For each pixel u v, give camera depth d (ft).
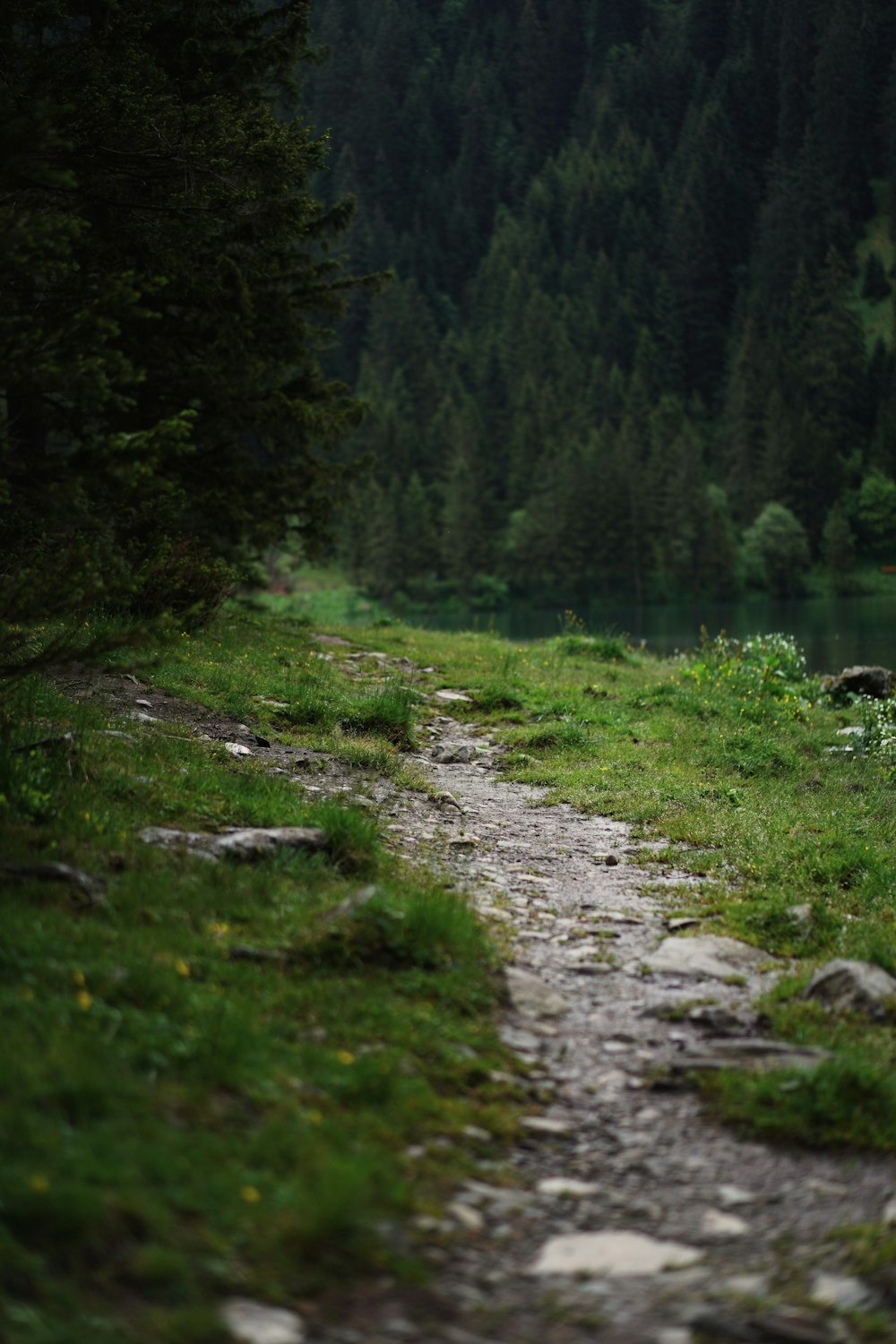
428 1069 15.57
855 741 49.49
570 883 29.01
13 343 21.59
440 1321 10.37
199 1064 13.60
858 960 22.26
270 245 53.67
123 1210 10.57
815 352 629.51
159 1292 9.88
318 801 31.07
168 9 53.72
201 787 28.48
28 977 14.48
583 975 21.66
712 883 29.25
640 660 75.31
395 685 53.62
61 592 21.83
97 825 22.16
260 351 63.57
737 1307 10.97
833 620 263.49
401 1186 12.19
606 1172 13.96
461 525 480.64
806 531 515.50
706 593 472.03
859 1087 15.94
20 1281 9.63
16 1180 10.50
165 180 37.96
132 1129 11.82
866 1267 11.82
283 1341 9.62
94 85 35.96
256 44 59.00
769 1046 17.58
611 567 489.26
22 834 20.70
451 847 31.12
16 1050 12.64
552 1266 11.60
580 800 38.42
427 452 593.01
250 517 60.64
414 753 44.16
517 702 53.98
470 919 21.56
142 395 55.47
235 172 39.58
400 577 454.81
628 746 46.65
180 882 20.59
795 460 531.91
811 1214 13.09
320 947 18.49
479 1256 11.60
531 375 655.35
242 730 38.78
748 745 46.85
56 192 34.27
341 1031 15.84
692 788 40.01
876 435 592.60
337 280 68.44
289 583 409.28
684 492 482.69
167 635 21.66
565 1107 15.72
